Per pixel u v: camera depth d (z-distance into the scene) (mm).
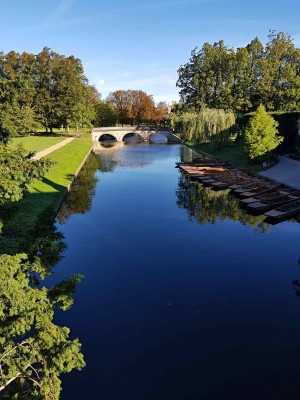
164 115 110188
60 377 10406
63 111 67125
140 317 13367
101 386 10148
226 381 10297
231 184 35094
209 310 13828
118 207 28078
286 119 46688
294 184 31375
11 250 15500
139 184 37219
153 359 11195
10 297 5988
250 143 40406
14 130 8742
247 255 18828
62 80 65000
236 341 12000
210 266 17578
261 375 10492
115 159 56594
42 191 28234
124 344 11852
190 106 76812
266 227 23125
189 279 16297
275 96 67625
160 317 13367
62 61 67625
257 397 9719
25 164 8719
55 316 13352
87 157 56969
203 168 43562
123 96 106688
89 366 10859
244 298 14688
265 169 39031
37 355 6480
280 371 10625
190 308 13977
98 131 88000
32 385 7102
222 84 72062
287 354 11352
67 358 6320
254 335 12305
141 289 15406
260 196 28688
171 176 41781
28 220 19484
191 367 10859
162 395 9867
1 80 8797
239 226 23375
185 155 61844
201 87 73375
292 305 14188
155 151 68125
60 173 37156
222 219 24891
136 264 17766
